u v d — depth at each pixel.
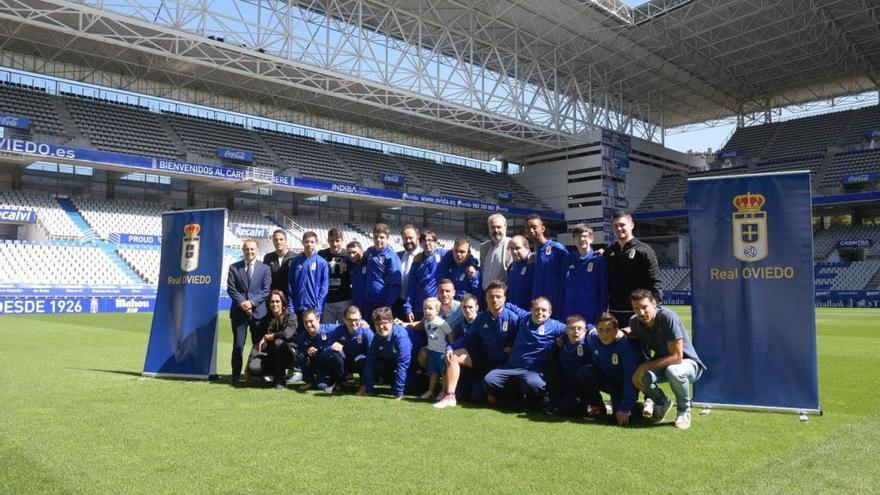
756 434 4.48
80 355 9.27
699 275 5.78
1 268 22.14
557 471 3.50
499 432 4.48
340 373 6.25
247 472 3.46
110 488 3.17
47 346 10.56
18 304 20.36
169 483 3.26
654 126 49.66
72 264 23.86
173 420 4.77
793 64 36.81
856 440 4.27
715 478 3.38
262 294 6.86
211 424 4.64
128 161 25.39
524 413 5.23
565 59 35.31
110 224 26.80
